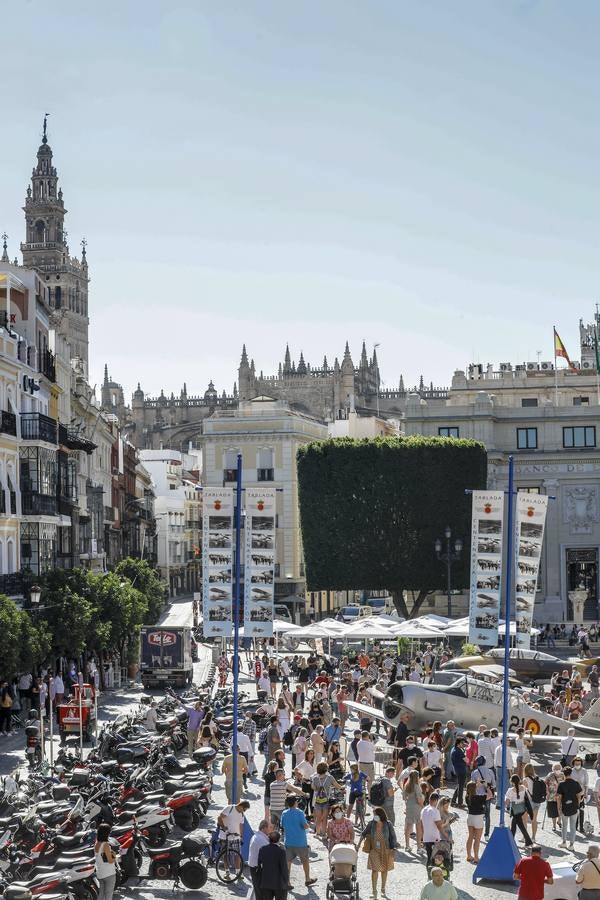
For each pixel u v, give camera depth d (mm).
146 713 67250
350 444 140000
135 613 103750
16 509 94562
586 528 163875
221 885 40844
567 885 36188
